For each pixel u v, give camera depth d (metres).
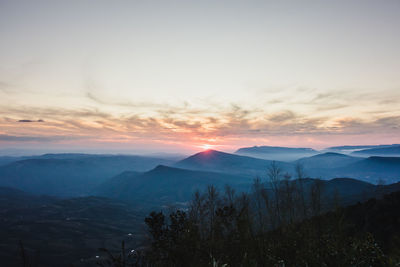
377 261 4.63
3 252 124.75
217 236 5.95
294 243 5.48
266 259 5.18
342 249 4.92
